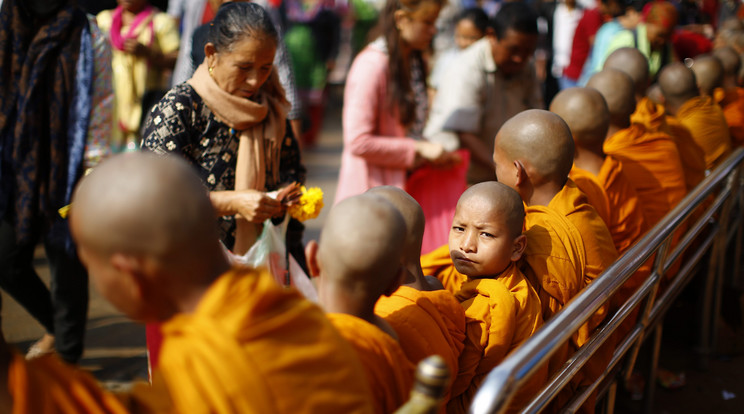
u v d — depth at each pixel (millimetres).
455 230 2141
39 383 1080
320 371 1146
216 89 2426
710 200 3965
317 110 9125
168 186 1142
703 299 3682
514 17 3932
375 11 11820
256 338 1098
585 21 7484
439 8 3592
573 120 2840
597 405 2643
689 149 3971
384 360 1430
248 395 1052
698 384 3592
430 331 1709
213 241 1203
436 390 1051
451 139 4195
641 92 4043
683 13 9078
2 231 3047
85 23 3109
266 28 2357
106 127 3164
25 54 2971
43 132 3018
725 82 5602
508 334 1954
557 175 2406
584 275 2275
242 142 2494
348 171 3738
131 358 3549
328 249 1438
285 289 1224
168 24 4781
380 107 3646
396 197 1879
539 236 2254
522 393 1991
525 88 4352
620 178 2873
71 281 3109
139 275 1155
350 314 1481
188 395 1052
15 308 4121
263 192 2539
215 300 1118
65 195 3055
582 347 1981
